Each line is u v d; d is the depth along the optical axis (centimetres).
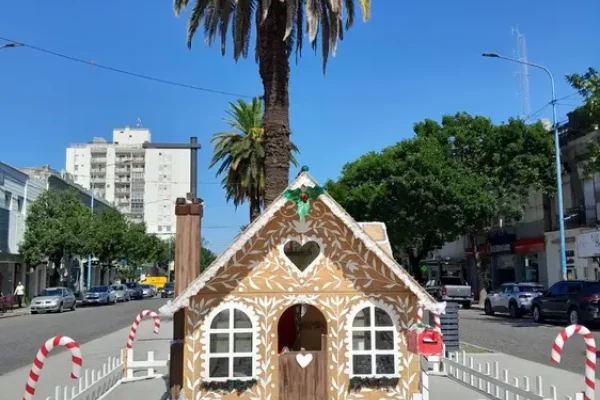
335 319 772
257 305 769
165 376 1176
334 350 767
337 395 761
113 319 3053
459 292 3781
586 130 3089
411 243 4069
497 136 3406
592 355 629
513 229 4216
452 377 1160
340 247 778
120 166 12825
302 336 860
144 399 966
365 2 1541
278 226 776
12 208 4138
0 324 2803
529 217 3972
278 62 1520
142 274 9681
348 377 763
